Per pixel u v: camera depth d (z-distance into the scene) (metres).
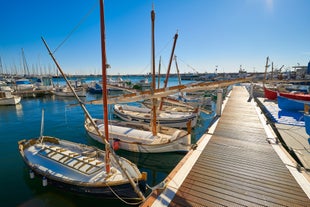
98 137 12.32
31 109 27.38
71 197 6.90
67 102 34.34
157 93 8.00
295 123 12.68
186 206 4.40
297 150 8.26
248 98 24.67
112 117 21.80
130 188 6.30
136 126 13.70
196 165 6.45
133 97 7.86
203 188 5.10
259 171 6.01
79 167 7.08
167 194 4.83
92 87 50.25
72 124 18.91
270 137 9.40
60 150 8.73
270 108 18.20
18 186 7.77
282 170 6.07
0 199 6.92
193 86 8.34
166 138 11.09
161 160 10.34
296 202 4.52
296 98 16.64
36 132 16.25
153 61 10.02
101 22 5.11
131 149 10.80
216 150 7.80
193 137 14.77
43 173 7.05
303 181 5.40
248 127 11.26
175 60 23.48
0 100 29.41
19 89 43.19
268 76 60.81
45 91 42.59
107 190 6.27
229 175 5.77
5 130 16.86
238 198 4.68
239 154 7.39
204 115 22.78
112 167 7.23
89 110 26.94
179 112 17.98
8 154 11.40
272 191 4.95
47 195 7.08
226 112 15.66
